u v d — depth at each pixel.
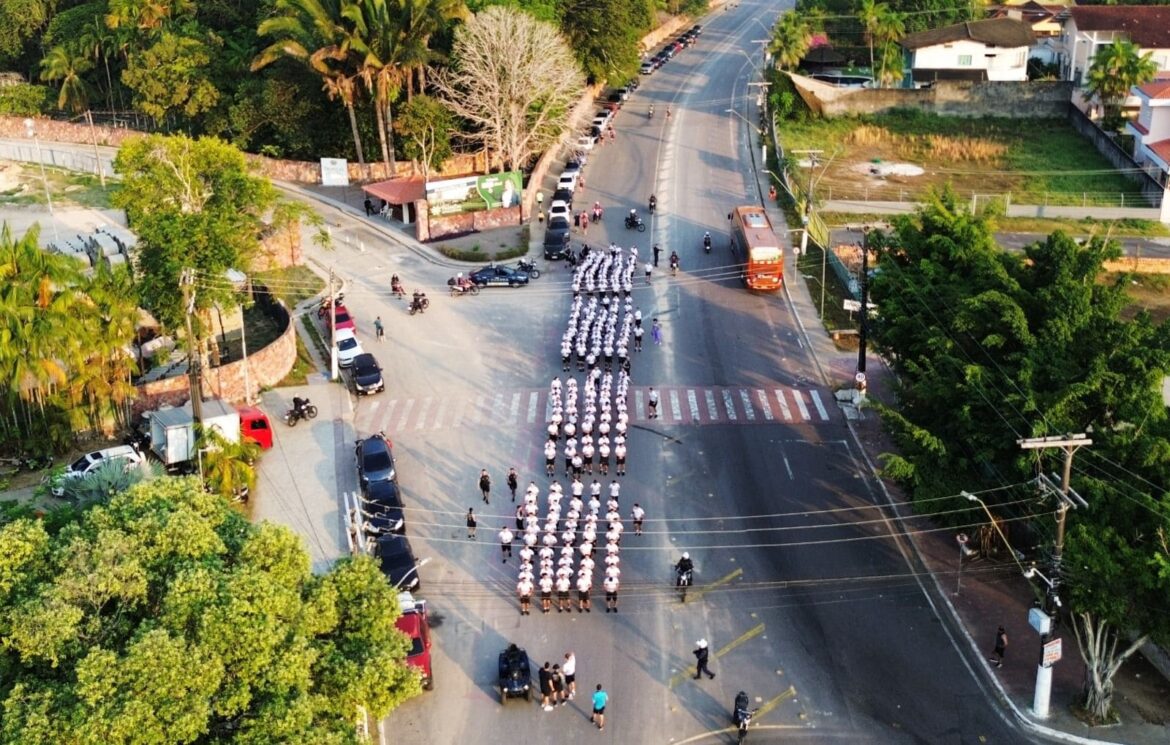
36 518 42.59
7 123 136.00
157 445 61.66
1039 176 113.56
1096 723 43.88
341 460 63.41
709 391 70.81
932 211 64.81
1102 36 136.62
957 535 54.09
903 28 146.75
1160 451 44.28
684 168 112.81
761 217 88.19
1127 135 120.00
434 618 50.75
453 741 43.56
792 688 46.16
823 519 57.56
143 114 133.25
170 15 130.25
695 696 45.81
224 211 74.44
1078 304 51.81
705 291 85.38
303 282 88.31
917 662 47.59
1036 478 44.19
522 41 102.75
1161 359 48.09
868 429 66.06
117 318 64.94
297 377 73.38
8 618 32.00
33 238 64.19
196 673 31.56
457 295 85.31
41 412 64.00
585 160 114.62
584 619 50.62
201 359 69.38
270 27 105.06
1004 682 46.19
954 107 131.75
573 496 59.41
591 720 44.56
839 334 77.88
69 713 30.30
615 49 128.88
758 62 155.38
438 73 110.00
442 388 71.81
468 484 61.09
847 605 51.19
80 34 136.88
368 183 109.12
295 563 36.41
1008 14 157.88
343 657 35.47
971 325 53.56
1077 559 42.00
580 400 69.00
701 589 52.44
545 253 90.94
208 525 35.81
